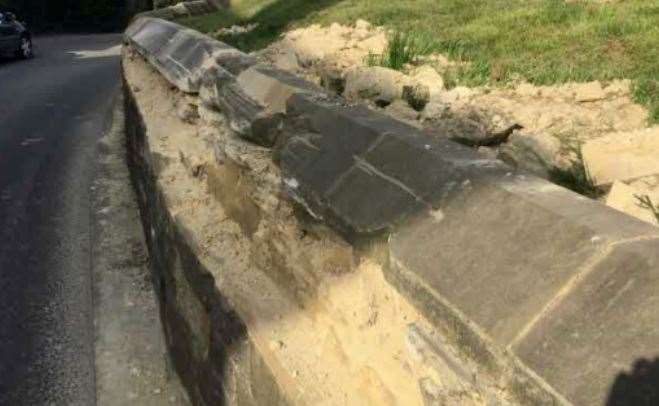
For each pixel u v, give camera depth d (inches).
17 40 781.9
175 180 187.0
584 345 60.5
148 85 297.0
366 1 339.9
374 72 190.9
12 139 411.5
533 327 64.9
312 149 119.0
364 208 97.3
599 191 124.6
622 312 60.3
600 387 57.1
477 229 78.7
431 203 87.6
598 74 175.2
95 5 1254.3
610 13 229.8
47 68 718.5
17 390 182.1
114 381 182.9
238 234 146.6
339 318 100.3
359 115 118.0
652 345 56.6
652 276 61.0
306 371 102.2
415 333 80.5
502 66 189.5
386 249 89.7
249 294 125.7
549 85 174.2
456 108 165.0
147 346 197.2
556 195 78.2
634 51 190.1
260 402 113.0
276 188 126.3
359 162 105.7
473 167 88.9
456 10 280.5
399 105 171.6
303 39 273.0
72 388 181.6
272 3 445.4
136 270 244.1
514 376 64.8
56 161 371.2
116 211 299.0
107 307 219.8
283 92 138.8
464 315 71.8
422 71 189.6
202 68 196.4
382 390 89.9
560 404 59.1
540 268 69.1
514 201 78.0
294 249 117.3
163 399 173.8
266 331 113.6
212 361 140.4
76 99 525.0
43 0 1238.9
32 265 251.8
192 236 153.0
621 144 130.6
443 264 78.4
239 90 157.3
